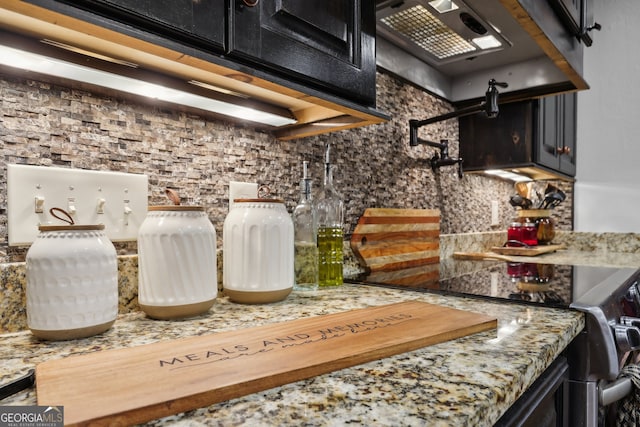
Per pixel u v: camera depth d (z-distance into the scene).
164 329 0.63
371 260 1.30
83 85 0.71
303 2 0.65
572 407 0.75
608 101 2.33
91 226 0.60
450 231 1.85
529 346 0.54
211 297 0.71
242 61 0.58
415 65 1.54
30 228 0.65
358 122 0.88
